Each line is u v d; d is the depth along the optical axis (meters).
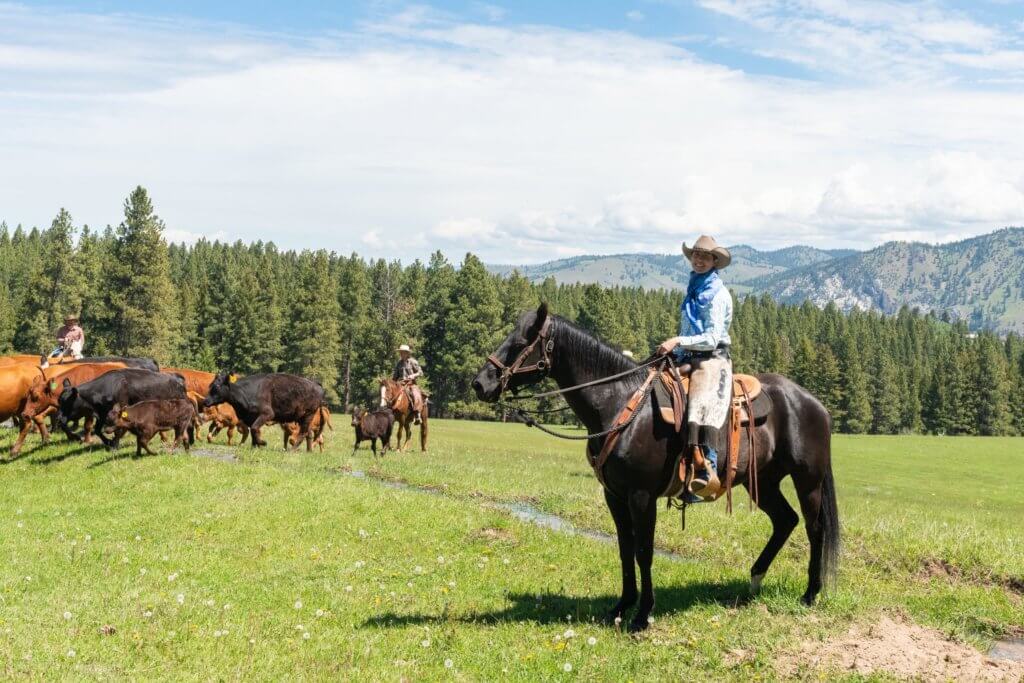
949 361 144.62
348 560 10.98
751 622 8.20
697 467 7.96
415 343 95.50
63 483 16.48
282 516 13.30
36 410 19.59
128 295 79.25
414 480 17.98
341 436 31.25
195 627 7.70
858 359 141.25
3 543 11.48
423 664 7.04
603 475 8.21
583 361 8.28
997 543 12.55
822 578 8.93
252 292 105.88
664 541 12.81
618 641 7.68
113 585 9.20
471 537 12.22
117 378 19.88
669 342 8.10
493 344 90.56
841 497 27.33
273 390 21.62
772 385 9.01
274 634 7.74
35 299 80.81
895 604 9.24
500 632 7.91
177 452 19.34
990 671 6.87
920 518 17.06
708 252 8.26
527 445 42.75
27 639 7.01
